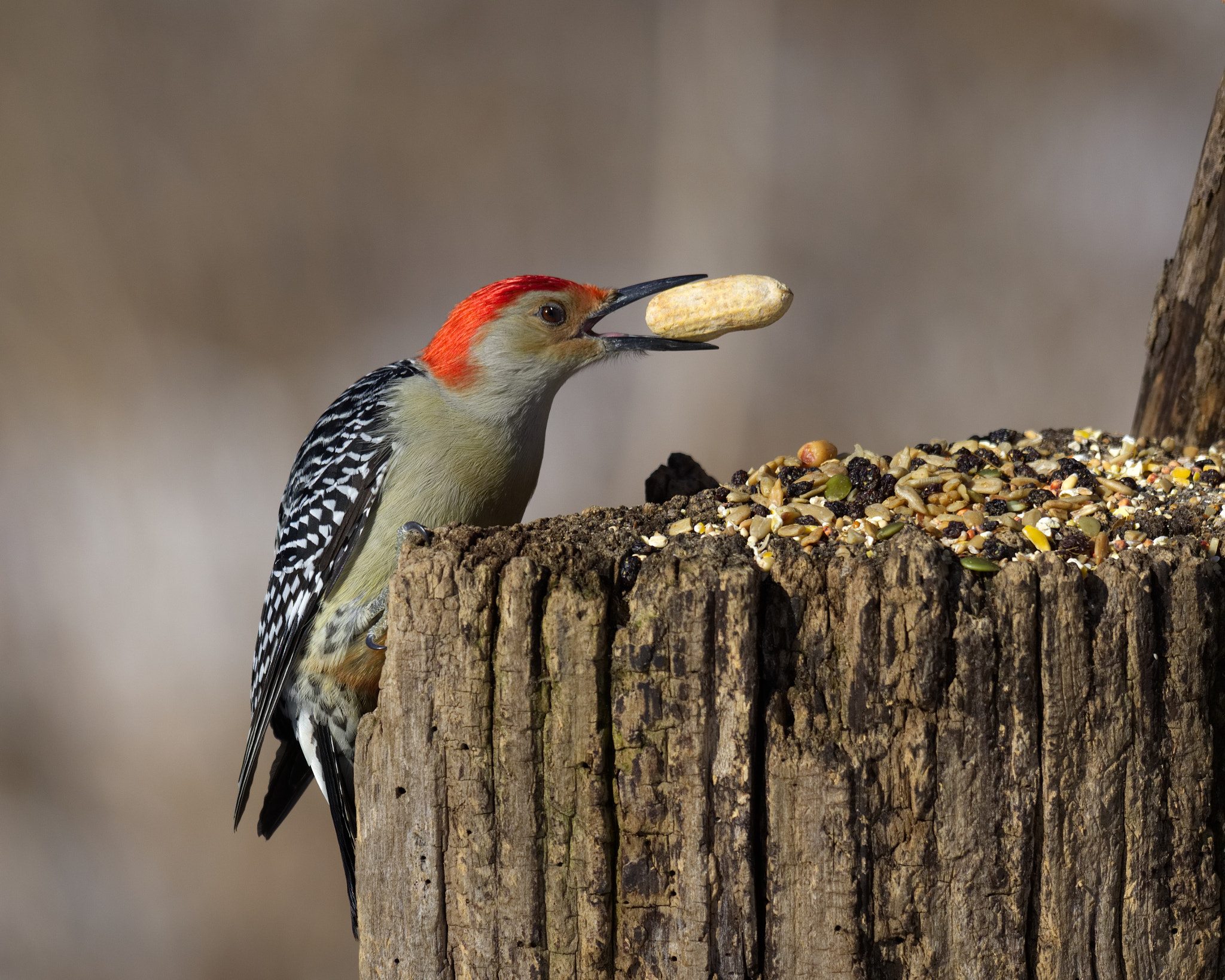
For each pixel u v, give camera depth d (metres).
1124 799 3.91
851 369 18.20
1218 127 6.24
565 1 22.05
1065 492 4.86
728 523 4.59
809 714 3.93
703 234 20.11
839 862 3.87
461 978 4.19
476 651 4.06
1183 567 3.93
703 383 17.66
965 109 20.55
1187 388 6.44
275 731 6.61
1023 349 18.12
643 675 3.94
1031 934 3.92
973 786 3.87
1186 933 3.96
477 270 20.25
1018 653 3.86
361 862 4.27
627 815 3.98
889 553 3.97
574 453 17.28
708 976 3.93
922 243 19.61
